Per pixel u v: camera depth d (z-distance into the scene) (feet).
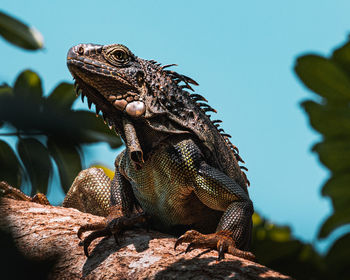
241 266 24.40
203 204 33.88
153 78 33.27
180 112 33.35
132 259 26.07
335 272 44.14
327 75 44.06
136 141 31.58
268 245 45.78
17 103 22.34
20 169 36.09
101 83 32.01
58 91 37.60
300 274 45.37
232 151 38.37
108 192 37.91
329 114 44.55
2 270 18.78
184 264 24.93
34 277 18.92
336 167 45.09
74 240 28.27
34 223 29.45
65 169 36.81
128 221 29.12
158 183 33.27
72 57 31.99
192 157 32.24
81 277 25.96
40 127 23.36
